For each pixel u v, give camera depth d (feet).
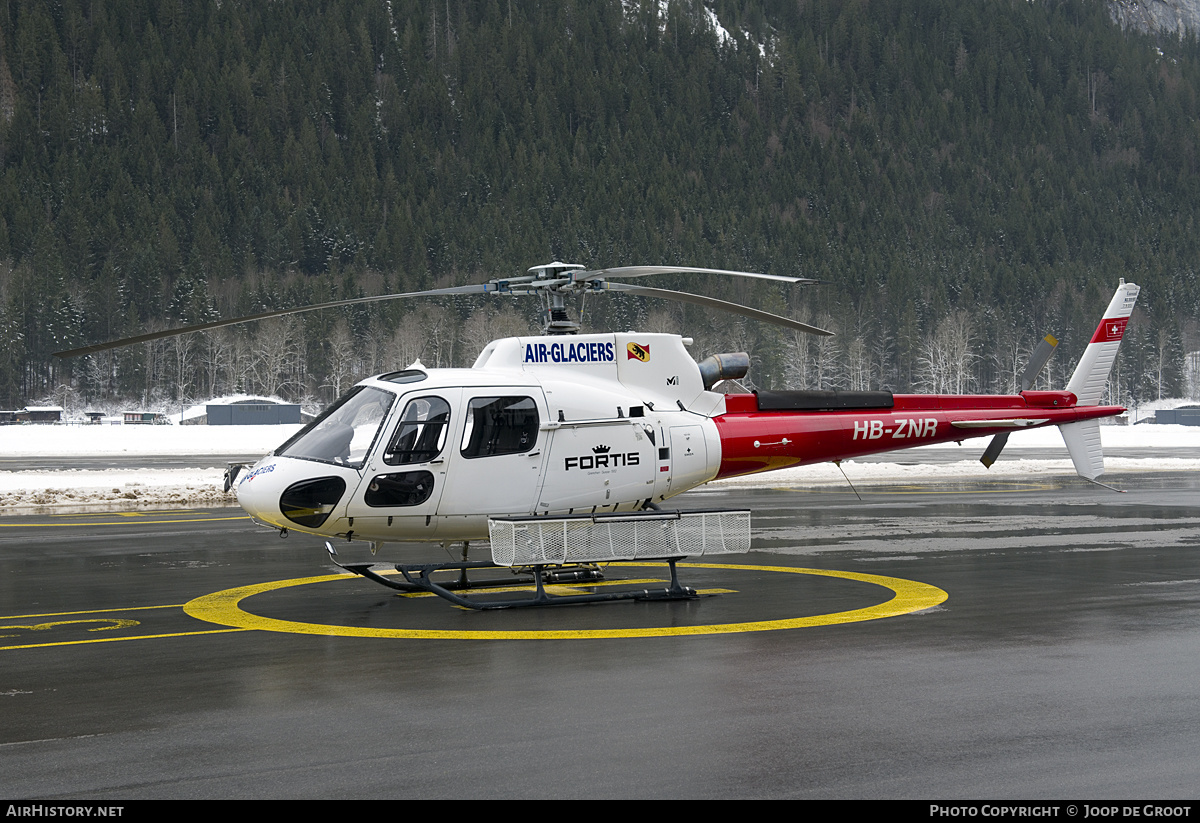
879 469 218.59
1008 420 85.46
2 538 106.93
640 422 71.15
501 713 42.37
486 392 67.51
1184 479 196.85
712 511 71.00
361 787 34.22
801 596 71.56
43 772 35.58
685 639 57.00
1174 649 54.29
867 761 36.58
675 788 34.09
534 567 68.49
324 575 82.74
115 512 136.56
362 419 66.54
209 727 40.57
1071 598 70.38
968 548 97.96
